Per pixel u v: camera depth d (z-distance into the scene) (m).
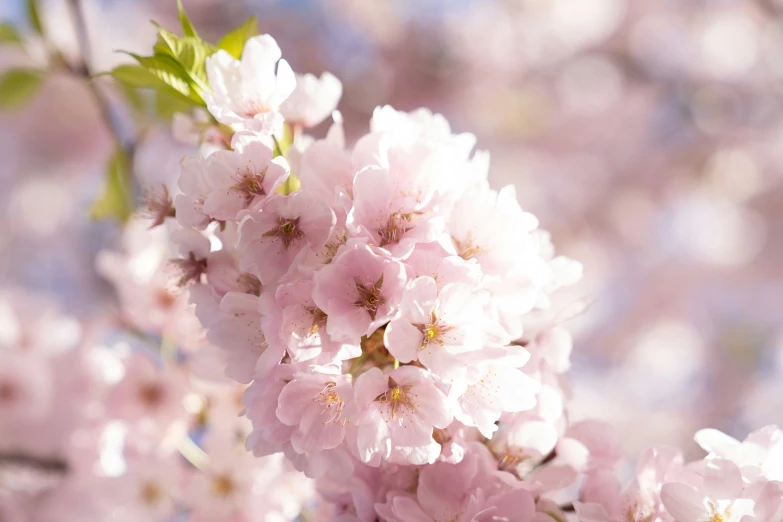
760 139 1.86
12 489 0.77
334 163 0.58
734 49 1.83
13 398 0.78
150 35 1.66
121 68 0.63
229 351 0.59
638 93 1.90
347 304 0.56
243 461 0.67
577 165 1.93
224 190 0.57
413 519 0.57
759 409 1.83
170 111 0.77
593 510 0.58
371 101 1.76
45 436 0.77
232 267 0.59
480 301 0.56
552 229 1.90
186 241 0.60
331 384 0.57
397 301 0.55
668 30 1.86
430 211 0.57
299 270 0.56
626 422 1.79
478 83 1.85
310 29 1.75
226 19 1.73
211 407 0.70
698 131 1.89
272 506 0.66
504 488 0.58
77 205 1.70
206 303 0.59
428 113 0.61
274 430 0.57
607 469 0.60
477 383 0.56
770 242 1.88
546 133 1.92
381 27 1.78
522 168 1.92
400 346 0.56
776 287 1.92
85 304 1.41
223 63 0.59
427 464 0.58
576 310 0.60
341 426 0.57
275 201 0.56
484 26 1.85
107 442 0.71
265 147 0.57
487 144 1.93
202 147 0.62
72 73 0.81
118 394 0.71
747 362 1.88
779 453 0.57
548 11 1.85
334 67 1.74
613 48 1.90
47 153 1.69
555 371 0.60
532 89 1.90
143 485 0.70
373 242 0.56
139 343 0.73
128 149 0.78
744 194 1.88
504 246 0.58
